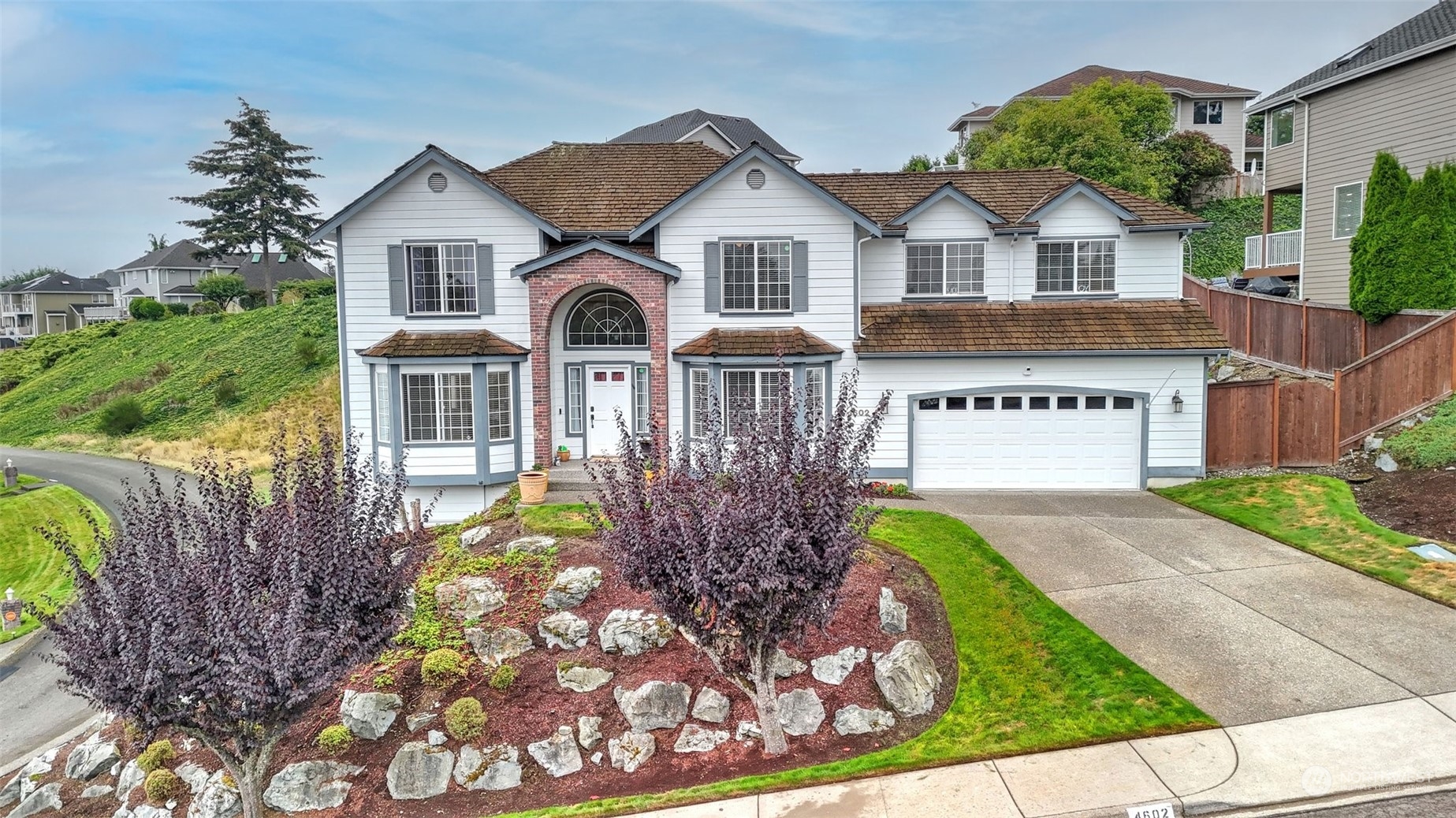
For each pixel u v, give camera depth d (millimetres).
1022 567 13539
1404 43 22984
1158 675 10117
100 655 8188
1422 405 17281
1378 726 8695
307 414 38031
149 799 10750
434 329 19156
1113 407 18781
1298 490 16281
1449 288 18359
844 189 21562
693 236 18906
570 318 19906
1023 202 20828
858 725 10125
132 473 34062
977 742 9367
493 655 11734
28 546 25469
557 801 9773
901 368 18875
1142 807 7859
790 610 9094
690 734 10305
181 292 78062
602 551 10766
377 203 19031
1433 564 12266
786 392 10742
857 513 9867
